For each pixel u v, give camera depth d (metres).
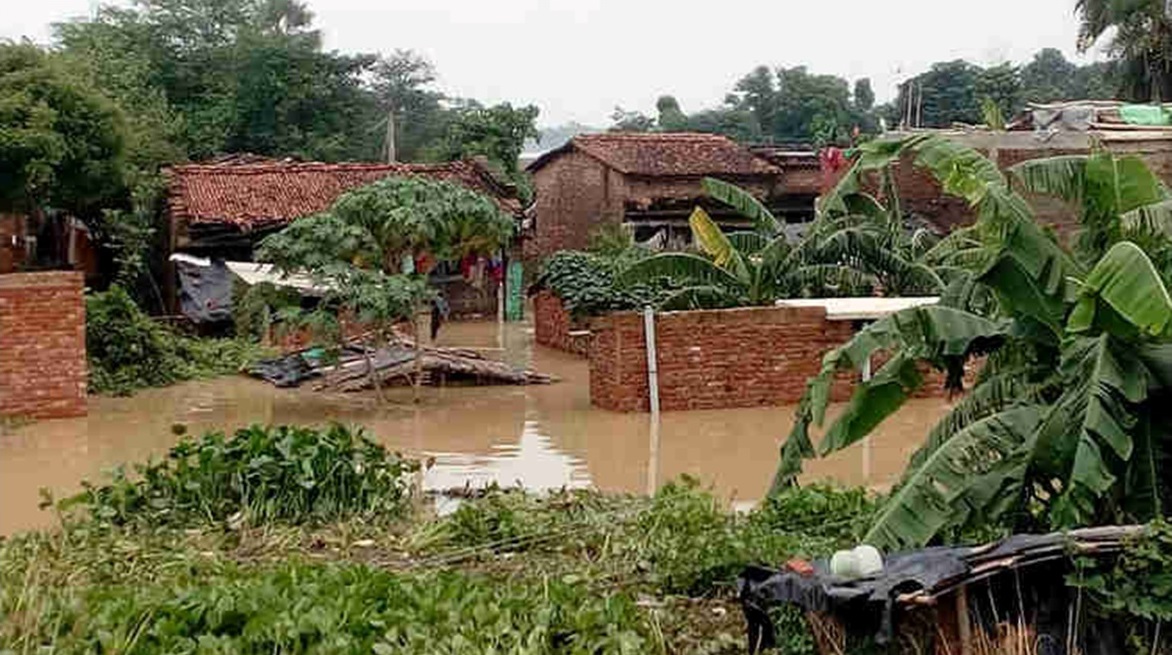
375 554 10.38
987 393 9.37
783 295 20.86
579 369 24.50
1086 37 34.44
